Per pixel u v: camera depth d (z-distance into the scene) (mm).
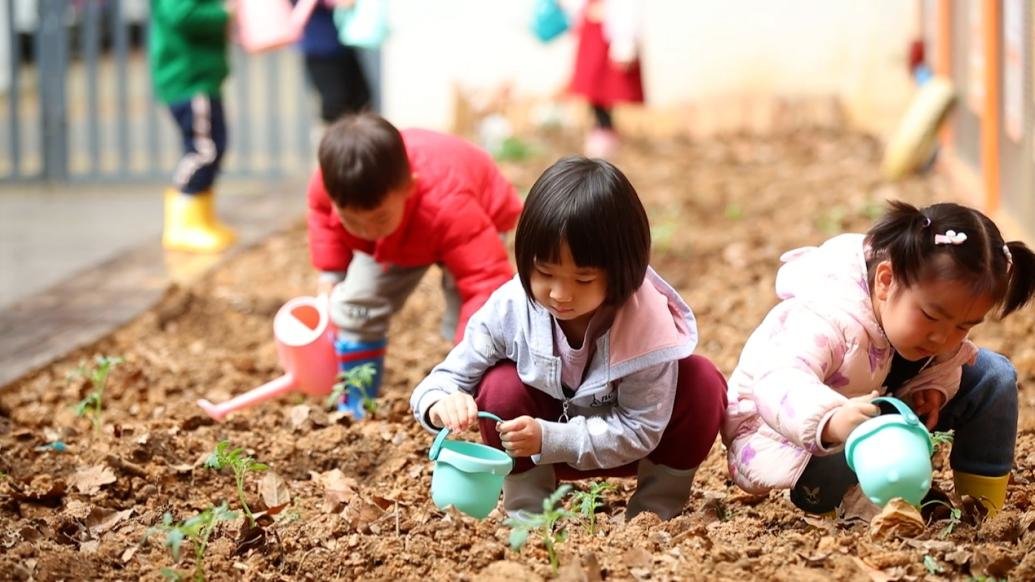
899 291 4297
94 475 5324
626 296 4289
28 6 22797
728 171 13531
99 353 7691
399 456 5598
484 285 5918
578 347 4504
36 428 6324
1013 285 4395
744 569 4203
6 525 4871
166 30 10438
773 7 16031
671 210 11516
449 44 16406
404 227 5941
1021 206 9141
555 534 4562
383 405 6227
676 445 4621
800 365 4371
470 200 5980
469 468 4359
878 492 4121
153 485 5301
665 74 16297
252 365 7297
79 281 9500
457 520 4477
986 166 10180
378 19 12109
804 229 10680
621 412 4531
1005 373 4711
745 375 4672
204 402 6102
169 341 8055
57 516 4945
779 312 4590
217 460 4867
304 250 10523
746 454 4641
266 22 10539
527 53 16328
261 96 20641
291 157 16125
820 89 16062
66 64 14344
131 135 17875
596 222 4129
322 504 5109
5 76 21406
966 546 4336
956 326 4246
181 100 10562
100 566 4531
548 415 4648
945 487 5129
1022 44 9008
